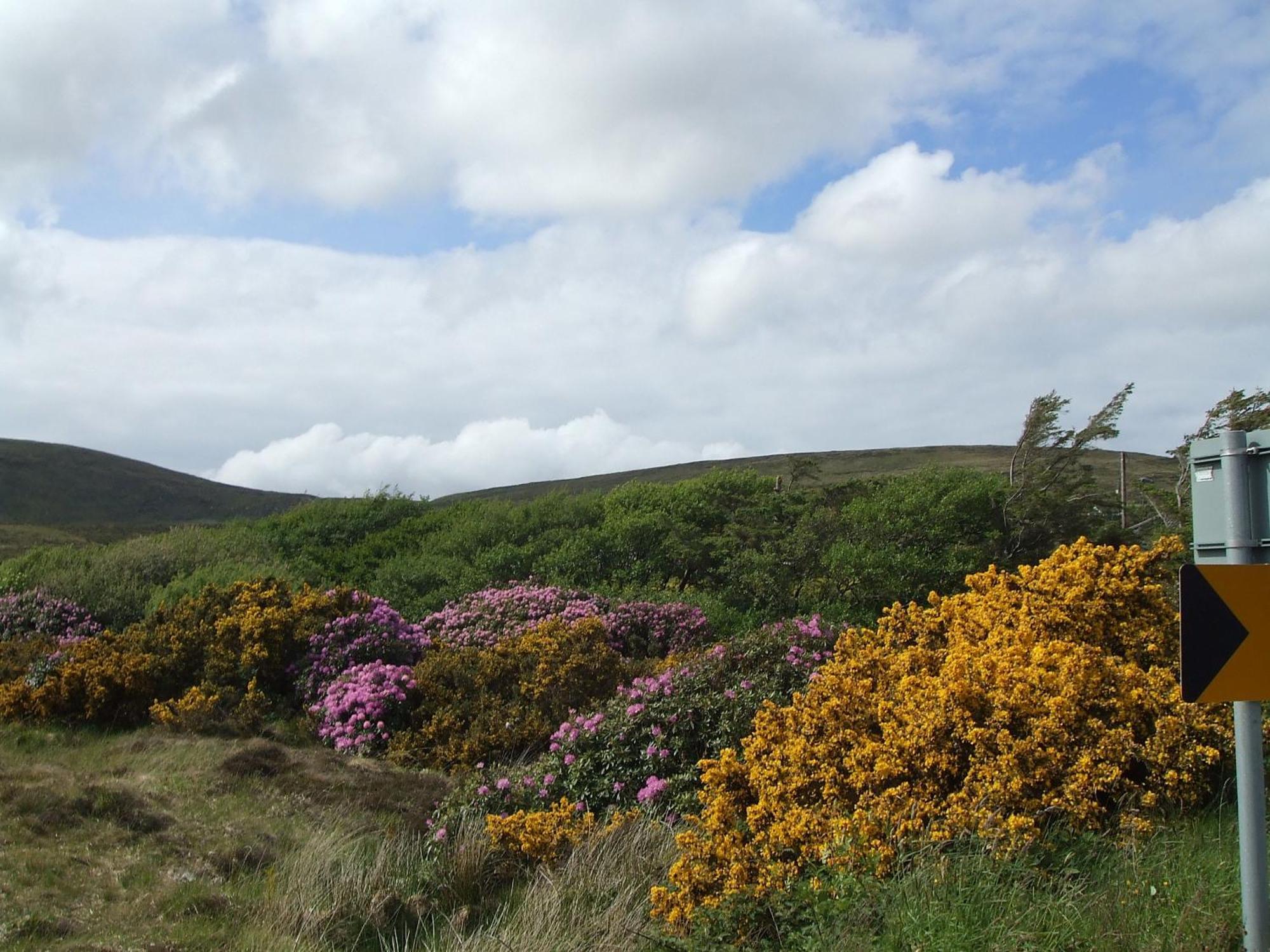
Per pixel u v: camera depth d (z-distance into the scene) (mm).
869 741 5391
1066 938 3770
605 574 15688
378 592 16016
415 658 12219
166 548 17688
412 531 19672
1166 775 4766
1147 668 6016
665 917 5121
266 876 6723
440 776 9359
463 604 14133
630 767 7785
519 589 14211
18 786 7902
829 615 11906
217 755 9516
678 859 5895
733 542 14711
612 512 17719
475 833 7227
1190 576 3357
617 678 10422
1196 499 3664
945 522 13227
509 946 5180
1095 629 6133
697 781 7309
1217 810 4887
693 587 14812
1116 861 4355
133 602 15297
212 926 5941
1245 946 3428
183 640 11898
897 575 12164
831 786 5328
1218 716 5043
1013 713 5020
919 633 7098
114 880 6488
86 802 7680
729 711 7766
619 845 6438
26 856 6637
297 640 12047
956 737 5121
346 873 6613
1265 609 3398
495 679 10820
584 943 5211
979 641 6434
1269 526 3406
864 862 4535
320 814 8078
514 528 17703
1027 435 13977
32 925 5684
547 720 9922
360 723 10508
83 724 10695
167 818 7672
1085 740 4938
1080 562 6434
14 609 14336
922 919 3943
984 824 4551
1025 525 13211
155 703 10953
